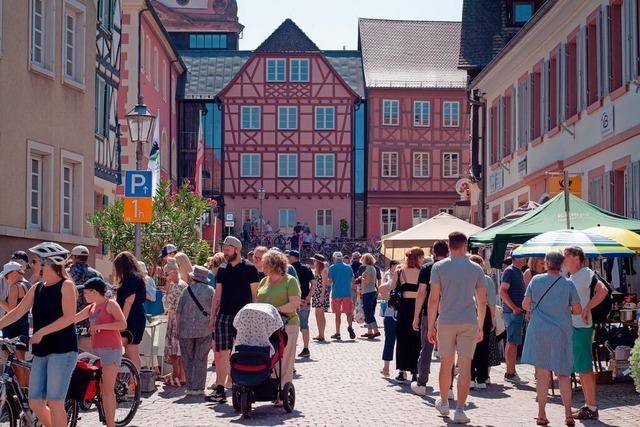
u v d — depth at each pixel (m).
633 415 12.77
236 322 12.81
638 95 21.16
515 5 41.00
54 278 9.89
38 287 9.94
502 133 35.97
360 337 27.00
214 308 14.35
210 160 71.75
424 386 15.09
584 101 25.34
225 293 14.30
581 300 12.63
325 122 72.00
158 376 16.56
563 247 14.99
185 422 12.36
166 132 56.06
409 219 72.25
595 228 16.33
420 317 13.87
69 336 9.92
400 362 15.97
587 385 12.46
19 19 21.42
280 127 71.94
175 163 60.28
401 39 75.25
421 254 15.80
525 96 32.22
